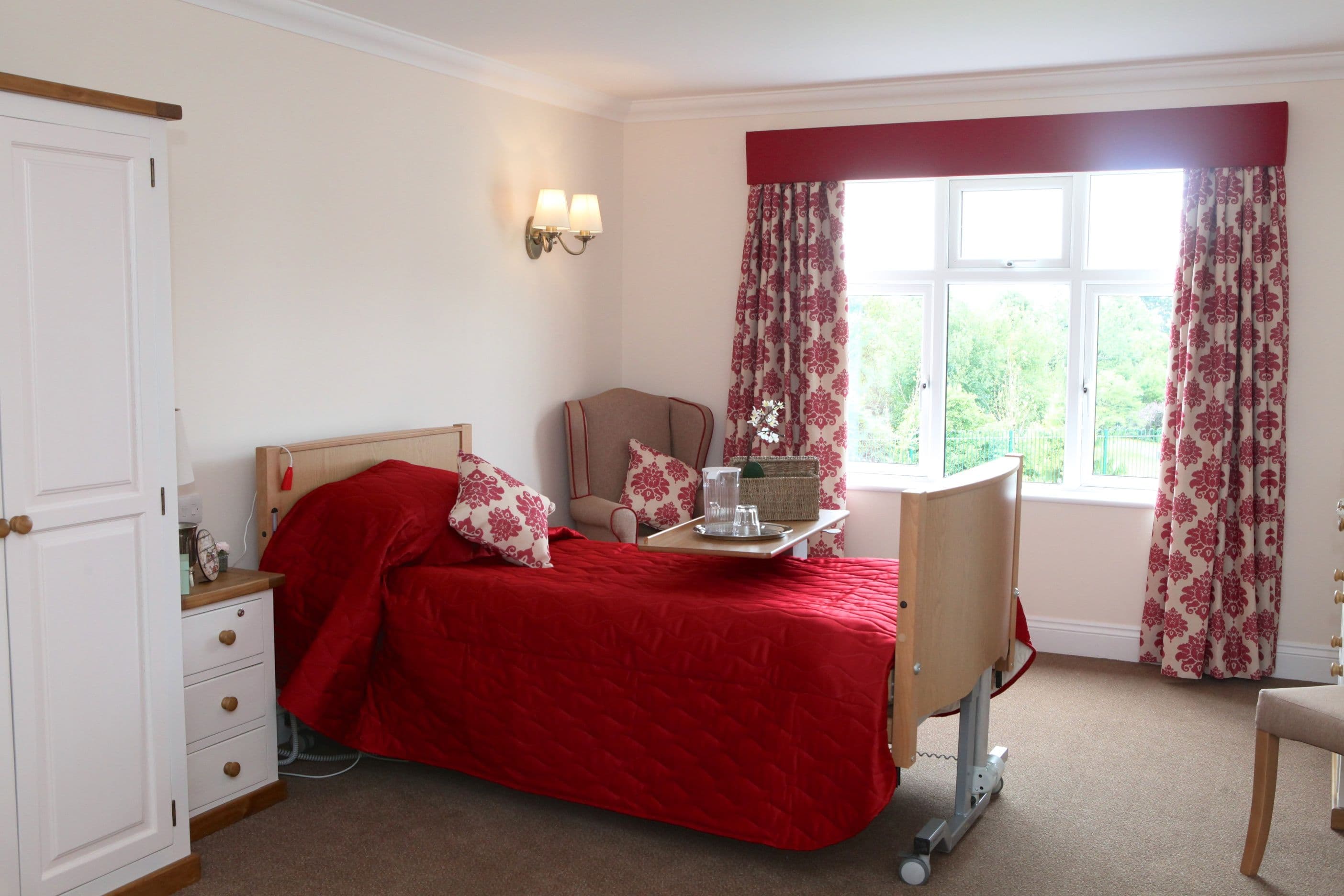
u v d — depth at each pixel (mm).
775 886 2609
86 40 2826
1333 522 4230
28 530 2215
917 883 2609
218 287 3244
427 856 2748
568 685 2889
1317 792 3201
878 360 5051
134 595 2459
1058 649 4703
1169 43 3939
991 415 4910
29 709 2252
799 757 2572
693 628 2766
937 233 4875
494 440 4508
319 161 3582
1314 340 4215
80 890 2365
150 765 2510
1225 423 4238
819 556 4855
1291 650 4316
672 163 5184
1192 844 2850
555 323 4859
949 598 2617
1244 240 4215
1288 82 4168
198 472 3203
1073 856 2777
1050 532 4680
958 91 4578
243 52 3289
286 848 2785
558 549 3721
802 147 4805
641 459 4746
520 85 4484
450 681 3047
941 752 3510
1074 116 4434
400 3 3467
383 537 3182
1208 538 4242
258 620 2988
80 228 2303
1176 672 4285
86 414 2336
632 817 3008
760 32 3822
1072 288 4684
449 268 4195
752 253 4945
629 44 3996
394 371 3957
